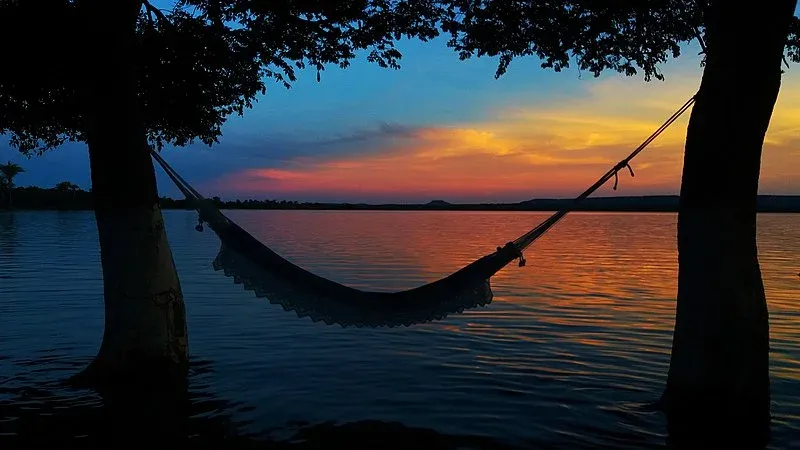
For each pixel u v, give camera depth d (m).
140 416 5.86
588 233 49.06
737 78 5.52
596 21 7.70
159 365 6.91
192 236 41.38
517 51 8.48
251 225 67.12
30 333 9.43
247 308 11.72
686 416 5.69
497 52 8.42
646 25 8.16
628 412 6.01
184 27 7.74
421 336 9.41
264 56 8.48
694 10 7.80
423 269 20.19
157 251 7.02
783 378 7.14
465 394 6.59
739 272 5.63
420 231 53.06
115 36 6.67
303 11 7.61
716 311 5.64
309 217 121.12
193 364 7.71
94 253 24.88
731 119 5.57
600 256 25.72
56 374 7.16
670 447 5.18
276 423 5.74
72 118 8.45
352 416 5.92
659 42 8.36
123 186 6.82
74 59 6.69
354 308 6.46
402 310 6.48
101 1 6.61
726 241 5.62
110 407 6.09
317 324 10.24
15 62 6.70
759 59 5.48
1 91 7.32
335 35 7.95
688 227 5.80
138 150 6.89
